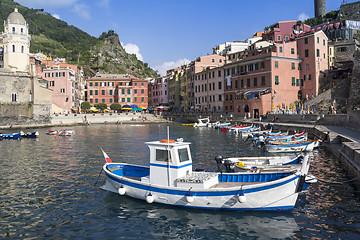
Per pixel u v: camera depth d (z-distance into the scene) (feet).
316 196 49.44
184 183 44.91
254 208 42.75
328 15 317.83
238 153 98.53
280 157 69.26
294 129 145.07
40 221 41.39
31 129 216.13
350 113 121.90
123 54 647.97
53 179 64.18
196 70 299.99
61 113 281.13
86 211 45.09
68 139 149.07
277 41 262.26
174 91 360.89
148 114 323.16
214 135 162.71
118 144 126.82
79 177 65.87
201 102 293.64
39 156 95.35
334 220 39.91
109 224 40.34
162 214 43.39
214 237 36.24
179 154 46.44
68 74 297.12
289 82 209.46
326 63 214.90
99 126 251.80
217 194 42.60
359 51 177.58
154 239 35.96
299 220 40.27
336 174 63.26
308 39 209.67
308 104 193.88
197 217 42.04
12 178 65.10
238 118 225.97
